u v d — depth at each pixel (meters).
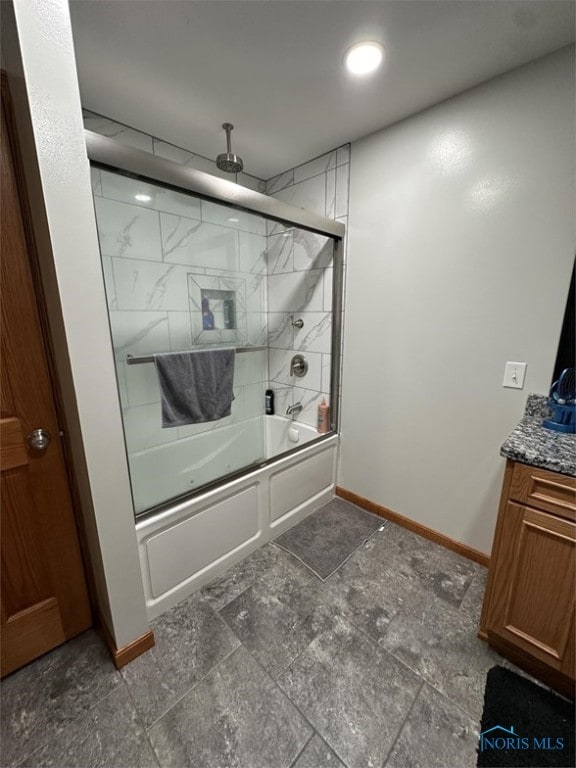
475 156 1.50
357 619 1.45
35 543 1.23
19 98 0.90
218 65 1.32
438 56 1.28
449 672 1.24
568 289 1.36
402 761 0.99
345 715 1.11
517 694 1.16
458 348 1.69
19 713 1.11
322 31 1.16
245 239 2.37
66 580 1.32
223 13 1.08
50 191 0.90
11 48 0.87
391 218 1.82
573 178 1.29
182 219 2.01
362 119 1.69
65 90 0.89
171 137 1.86
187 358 1.84
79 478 1.23
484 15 1.09
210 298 2.24
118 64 1.31
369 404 2.12
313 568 1.74
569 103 1.26
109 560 1.17
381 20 1.11
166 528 1.43
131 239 1.83
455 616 1.47
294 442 2.51
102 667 1.26
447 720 1.09
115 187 1.71
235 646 1.34
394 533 2.02
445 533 1.90
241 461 2.40
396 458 2.05
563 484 1.03
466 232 1.57
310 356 2.38
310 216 1.83
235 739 1.04
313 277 2.25
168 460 2.07
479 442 1.69
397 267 1.84
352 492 2.34
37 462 1.19
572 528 1.03
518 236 1.44
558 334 1.41
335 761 0.99
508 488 1.16
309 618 1.46
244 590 1.61
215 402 1.99
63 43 0.87
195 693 1.17
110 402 1.10
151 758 1.00
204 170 2.11
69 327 0.98
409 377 1.90
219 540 1.67
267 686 1.19
